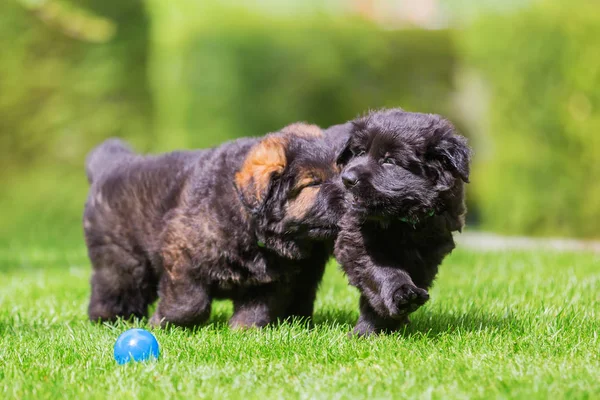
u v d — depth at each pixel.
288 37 17.70
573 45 16.27
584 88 16.17
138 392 4.62
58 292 8.88
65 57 17.25
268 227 6.22
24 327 6.94
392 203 5.68
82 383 4.85
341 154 6.17
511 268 9.88
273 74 17.66
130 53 17.38
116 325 7.09
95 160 7.79
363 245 5.86
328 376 4.86
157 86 17.61
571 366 4.95
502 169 17.44
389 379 4.75
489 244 15.96
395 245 5.89
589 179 16.48
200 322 6.55
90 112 17.36
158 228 6.77
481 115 19.66
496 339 5.72
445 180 5.81
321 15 17.97
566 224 16.97
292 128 6.74
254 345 5.62
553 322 6.19
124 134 17.47
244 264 6.32
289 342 5.71
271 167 6.12
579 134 16.31
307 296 6.96
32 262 12.33
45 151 17.33
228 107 17.62
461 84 20.38
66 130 17.30
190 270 6.37
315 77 17.66
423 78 20.06
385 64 19.17
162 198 6.79
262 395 4.50
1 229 17.06
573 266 9.72
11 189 17.19
